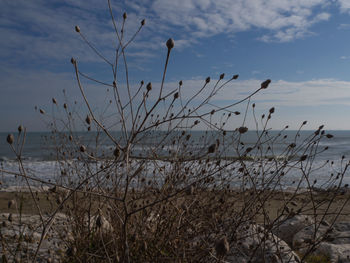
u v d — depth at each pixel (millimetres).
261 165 2596
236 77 2074
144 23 1877
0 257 2361
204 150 2797
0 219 3434
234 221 2322
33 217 3340
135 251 2201
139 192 2625
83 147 1537
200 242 2387
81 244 2438
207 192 2828
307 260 3291
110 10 1760
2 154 35625
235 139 2514
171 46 1497
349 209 5328
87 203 2777
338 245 3684
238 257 2486
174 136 2844
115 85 1629
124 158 1433
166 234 2422
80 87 1437
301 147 2553
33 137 79750
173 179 2625
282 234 4152
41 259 2490
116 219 2400
